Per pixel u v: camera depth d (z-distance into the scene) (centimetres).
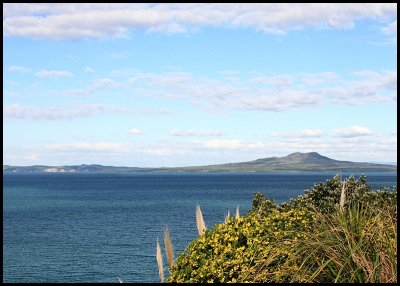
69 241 4478
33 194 11419
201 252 528
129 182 18700
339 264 432
